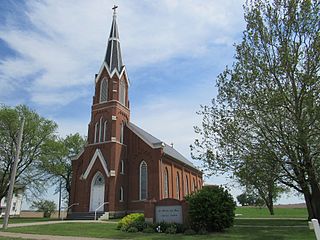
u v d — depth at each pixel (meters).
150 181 38.56
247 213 57.12
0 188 42.00
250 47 20.09
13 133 41.19
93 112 41.97
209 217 19.61
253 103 18.80
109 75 42.75
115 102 41.09
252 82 19.41
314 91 17.50
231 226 20.91
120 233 19.84
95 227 23.44
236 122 19.64
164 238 17.22
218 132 20.03
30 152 42.56
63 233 19.88
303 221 29.06
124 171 40.00
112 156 38.31
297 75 18.25
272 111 17.95
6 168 41.66
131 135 41.84
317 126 17.14
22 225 25.23
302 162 18.69
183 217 21.00
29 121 42.19
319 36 18.09
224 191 21.06
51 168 44.12
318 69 18.28
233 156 19.53
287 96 18.22
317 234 8.84
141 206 38.22
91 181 38.25
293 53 18.59
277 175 19.16
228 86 20.44
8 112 40.72
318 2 18.66
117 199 37.19
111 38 46.28
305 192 19.92
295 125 17.45
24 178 43.28
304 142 17.05
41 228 22.80
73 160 42.38
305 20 18.70
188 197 21.34
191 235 18.50
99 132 40.59
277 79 19.06
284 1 19.52
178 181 48.16
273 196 50.72
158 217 21.72
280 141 18.27
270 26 19.78
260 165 18.62
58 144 44.97
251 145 19.00
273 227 22.52
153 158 39.41
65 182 55.81
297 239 16.11
